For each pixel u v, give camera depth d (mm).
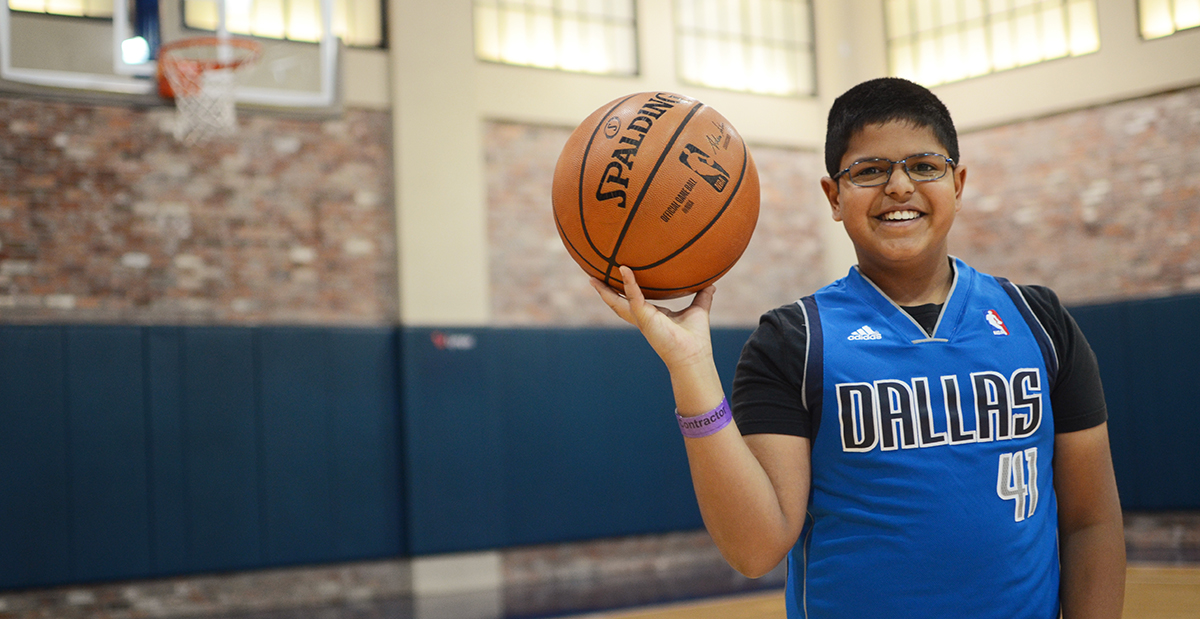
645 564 7867
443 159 7441
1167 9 7508
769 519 1140
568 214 1326
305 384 6918
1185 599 4750
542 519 7469
